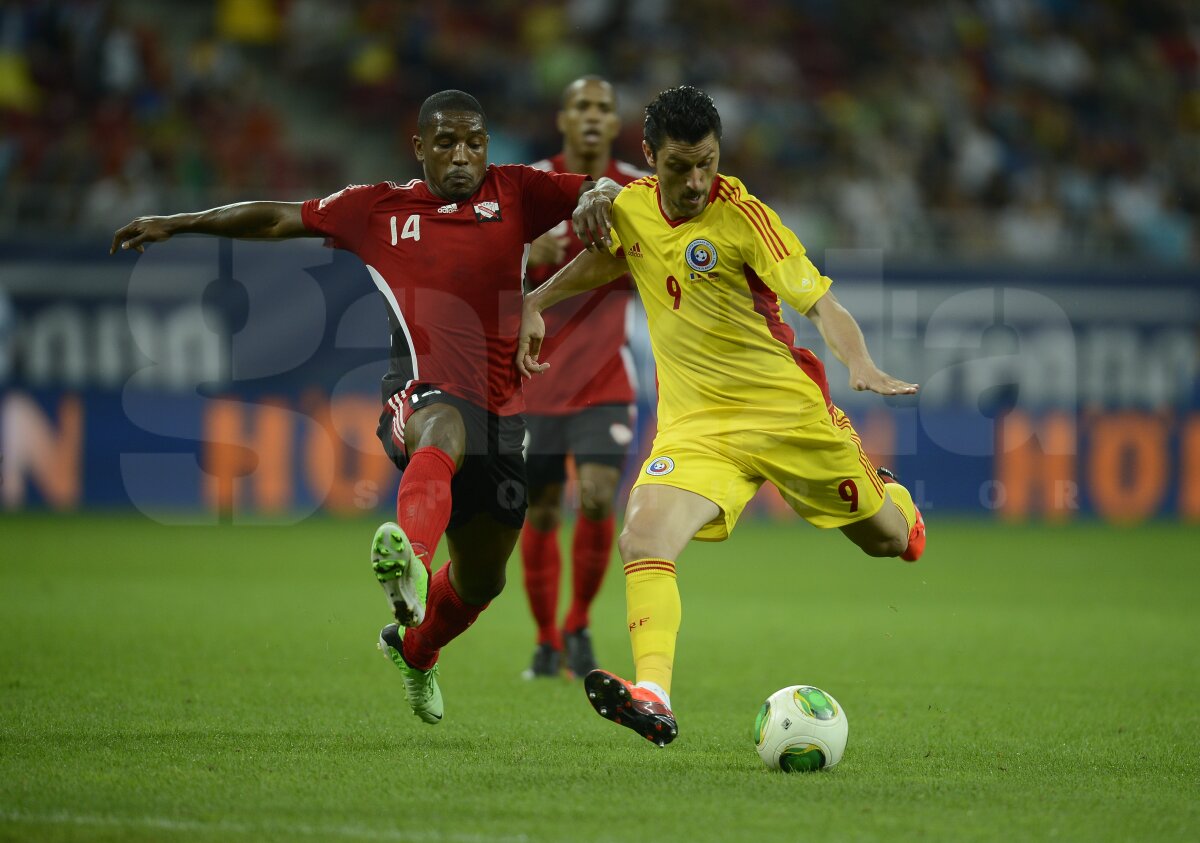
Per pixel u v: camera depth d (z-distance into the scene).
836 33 81.38
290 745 19.25
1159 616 37.44
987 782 17.44
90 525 57.94
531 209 20.09
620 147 73.75
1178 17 84.56
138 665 26.84
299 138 74.75
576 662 27.33
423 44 76.88
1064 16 84.31
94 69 70.81
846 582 45.62
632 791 16.47
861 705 24.06
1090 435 64.81
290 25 77.69
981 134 78.62
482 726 21.34
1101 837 14.64
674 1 79.94
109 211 64.19
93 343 58.84
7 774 16.97
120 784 16.45
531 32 78.19
